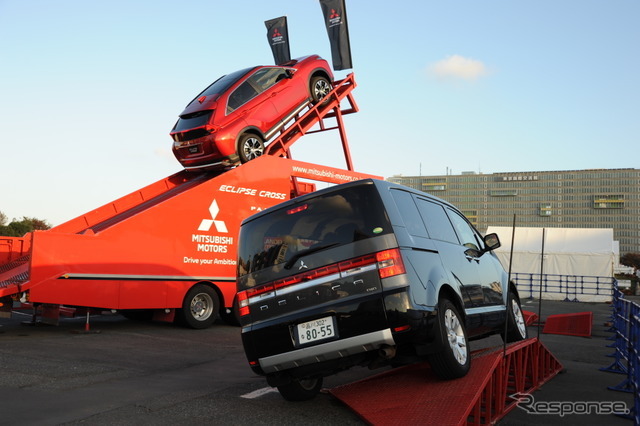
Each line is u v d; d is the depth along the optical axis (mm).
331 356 4727
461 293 5727
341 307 4691
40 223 49375
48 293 8938
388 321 4562
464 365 5070
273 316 4977
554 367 7211
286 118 13695
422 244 5219
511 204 194250
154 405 5156
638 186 181875
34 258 8859
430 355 4875
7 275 9781
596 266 29781
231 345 9117
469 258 6453
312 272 4852
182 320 10680
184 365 7320
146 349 8453
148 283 10039
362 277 4688
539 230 33125
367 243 4727
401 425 4152
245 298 5141
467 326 5734
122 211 11445
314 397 5531
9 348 8078
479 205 197375
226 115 12336
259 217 5285
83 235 9344
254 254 5195
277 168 12188
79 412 4855
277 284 4980
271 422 4656
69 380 6137
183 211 10578
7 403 5090
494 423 4703
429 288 4918
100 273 9461
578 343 10562
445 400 4410
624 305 7590
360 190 4902
